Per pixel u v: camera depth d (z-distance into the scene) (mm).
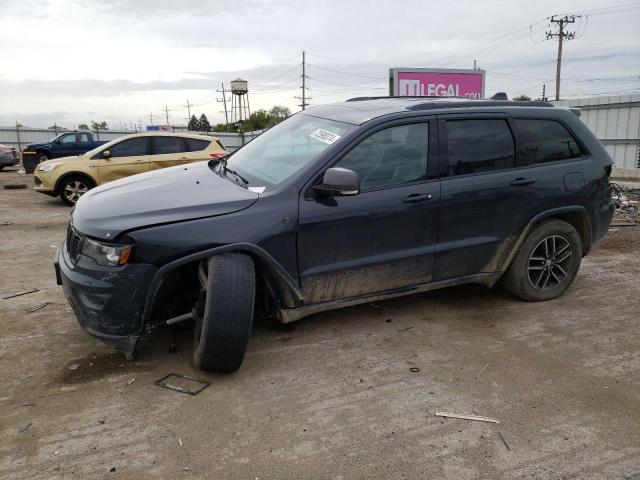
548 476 2645
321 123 4328
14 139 34156
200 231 3424
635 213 9750
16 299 5000
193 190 3818
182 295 3949
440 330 4355
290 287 3717
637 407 3268
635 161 18000
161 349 3953
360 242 3900
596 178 4891
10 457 2734
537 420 3115
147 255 3342
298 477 2619
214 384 3486
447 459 2764
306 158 3939
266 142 4656
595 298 5117
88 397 3305
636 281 5625
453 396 3369
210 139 12188
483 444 2889
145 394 3346
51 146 19812
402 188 4012
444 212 4176
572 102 20109
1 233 8148
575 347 4078
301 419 3109
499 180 4391
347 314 4652
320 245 3766
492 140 4434
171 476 2615
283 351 3955
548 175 4625
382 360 3838
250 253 3564
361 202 3855
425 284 4328
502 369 3727
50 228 8633
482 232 4395
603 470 2695
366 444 2881
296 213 3652
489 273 4590
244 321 3367
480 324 4484
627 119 18141
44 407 3189
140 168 11508
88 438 2900
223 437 2928
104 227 3371
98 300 3369
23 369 3648
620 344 4133
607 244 7336
